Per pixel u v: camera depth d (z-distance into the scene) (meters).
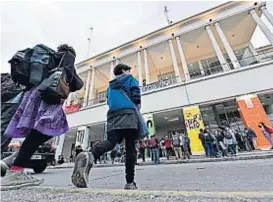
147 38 21.88
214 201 1.03
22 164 2.09
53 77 2.10
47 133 2.02
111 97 2.05
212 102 15.02
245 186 1.82
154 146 10.61
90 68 25.06
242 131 13.52
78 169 1.83
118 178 3.42
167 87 17.03
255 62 15.72
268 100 14.86
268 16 17.33
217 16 18.98
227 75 15.09
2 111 3.04
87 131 20.80
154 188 1.95
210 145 10.86
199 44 21.31
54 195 1.45
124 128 1.87
